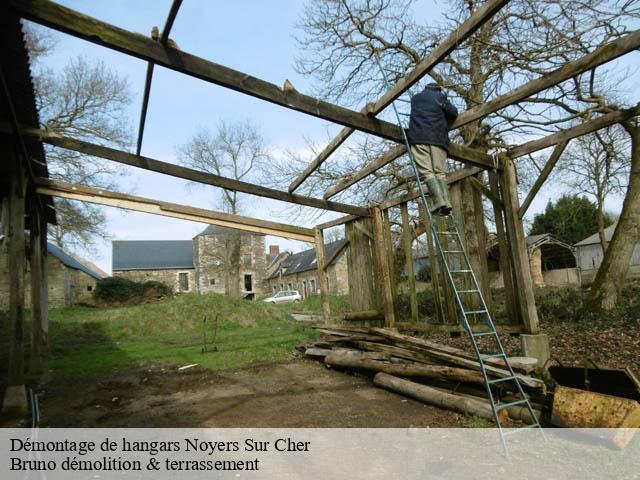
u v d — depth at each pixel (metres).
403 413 4.76
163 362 8.81
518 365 4.62
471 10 9.59
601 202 20.19
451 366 5.34
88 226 20.31
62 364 8.70
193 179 6.62
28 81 4.37
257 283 42.50
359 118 4.63
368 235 8.70
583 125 4.89
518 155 5.72
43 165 6.68
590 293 10.91
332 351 7.57
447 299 6.89
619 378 3.94
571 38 7.45
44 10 3.03
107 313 17.59
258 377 6.98
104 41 3.23
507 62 8.67
